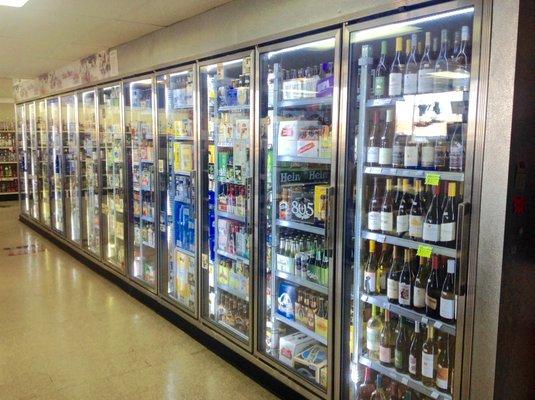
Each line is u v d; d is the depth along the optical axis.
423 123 2.14
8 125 12.27
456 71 2.03
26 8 3.39
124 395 2.89
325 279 2.71
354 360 2.53
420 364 2.29
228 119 3.33
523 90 1.73
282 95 2.89
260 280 3.05
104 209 5.38
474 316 1.87
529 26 1.72
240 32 2.98
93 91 5.39
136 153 4.66
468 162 1.83
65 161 6.48
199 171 3.58
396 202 2.37
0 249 6.70
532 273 1.96
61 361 3.32
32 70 6.65
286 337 3.05
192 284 3.88
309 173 3.07
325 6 2.38
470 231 1.85
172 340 3.70
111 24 3.77
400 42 2.19
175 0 3.06
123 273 4.88
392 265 2.41
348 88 2.30
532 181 1.86
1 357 3.38
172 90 3.99
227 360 3.35
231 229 3.40
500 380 1.87
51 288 4.95
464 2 1.79
